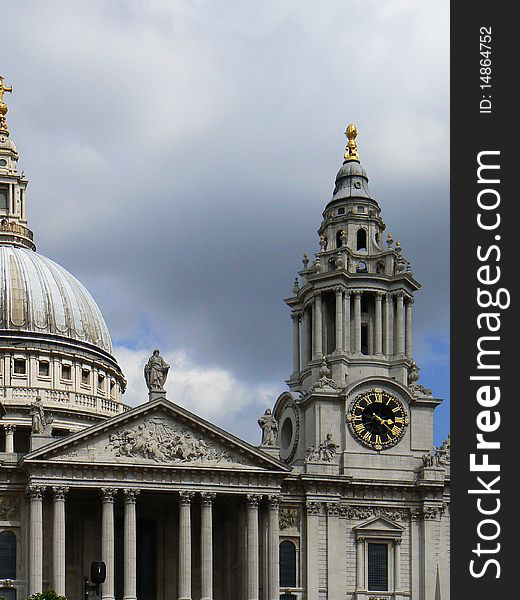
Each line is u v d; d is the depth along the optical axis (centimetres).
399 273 19800
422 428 19425
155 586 18625
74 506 18375
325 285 19712
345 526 18762
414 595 18775
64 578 17312
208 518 17862
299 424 19550
